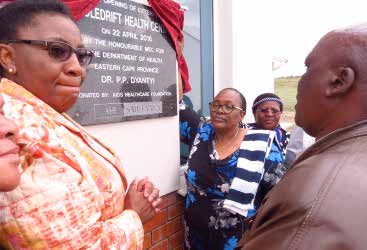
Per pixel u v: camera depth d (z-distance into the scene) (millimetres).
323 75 845
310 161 752
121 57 1978
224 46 3477
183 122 2803
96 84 1823
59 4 1043
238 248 891
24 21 972
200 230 2279
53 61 987
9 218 835
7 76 1012
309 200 670
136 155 2131
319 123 879
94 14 1804
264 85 4109
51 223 839
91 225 899
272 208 750
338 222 626
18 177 724
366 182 655
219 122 2246
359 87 792
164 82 2340
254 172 2135
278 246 680
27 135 856
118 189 1093
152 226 2322
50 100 1021
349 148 732
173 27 2400
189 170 2316
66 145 938
